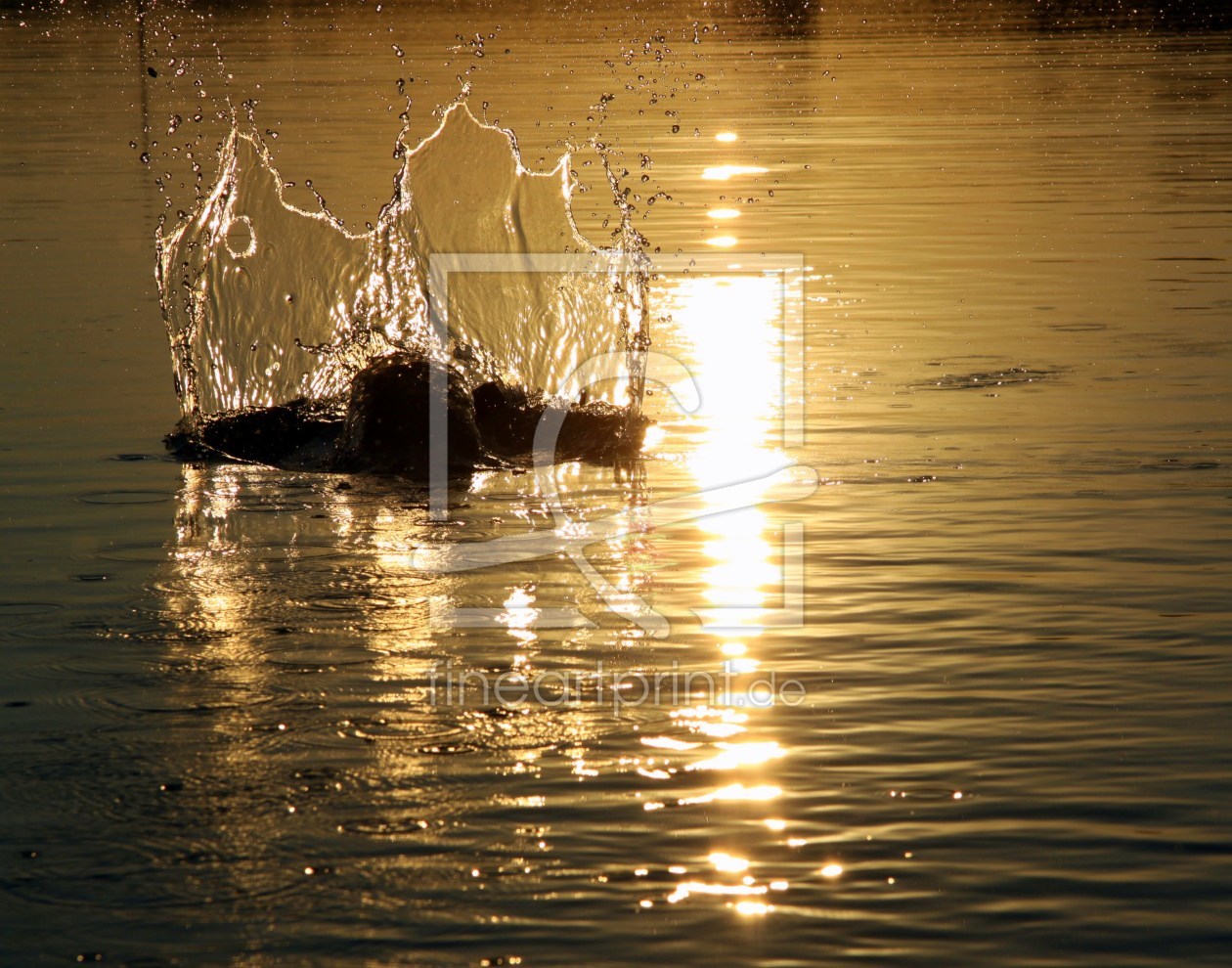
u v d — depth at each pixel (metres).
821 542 21.27
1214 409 27.70
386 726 15.48
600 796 13.95
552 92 83.25
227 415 27.95
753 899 12.27
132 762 14.71
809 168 61.41
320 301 31.67
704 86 88.44
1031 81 90.88
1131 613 18.27
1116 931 11.80
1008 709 15.67
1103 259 42.50
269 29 123.62
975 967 11.39
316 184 54.59
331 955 11.63
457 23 128.75
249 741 15.13
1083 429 26.66
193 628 18.25
